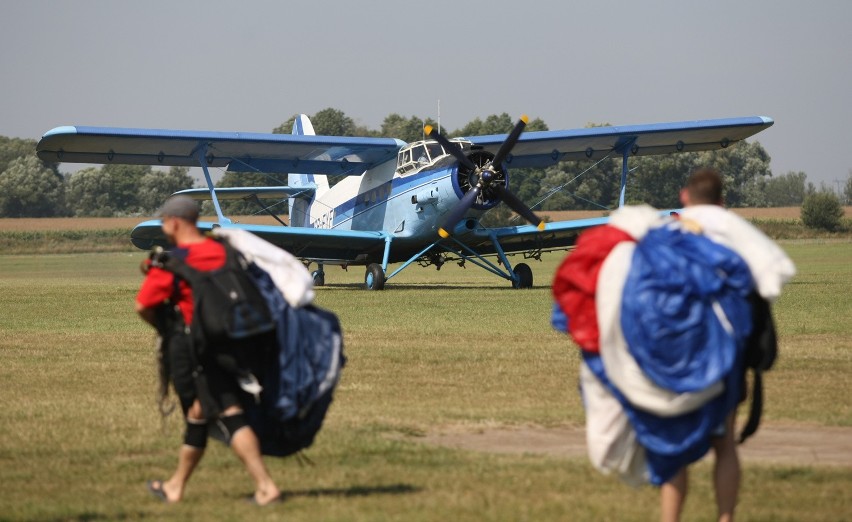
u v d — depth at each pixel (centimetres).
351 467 1942
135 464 1992
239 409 1641
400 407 2630
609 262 1368
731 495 1427
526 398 2770
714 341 1336
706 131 8981
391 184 8862
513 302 6366
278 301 1609
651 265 1343
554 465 1923
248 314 1567
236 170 9188
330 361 1633
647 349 1327
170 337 1659
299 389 1598
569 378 3130
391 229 8819
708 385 1323
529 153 9344
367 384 3028
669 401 1334
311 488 1784
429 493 1720
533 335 4394
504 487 1752
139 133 8038
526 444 2167
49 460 2023
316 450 2094
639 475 1416
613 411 1387
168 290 1648
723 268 1375
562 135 8762
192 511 1627
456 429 2334
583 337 1391
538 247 9438
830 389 2850
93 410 2594
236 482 1847
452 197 8106
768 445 2125
